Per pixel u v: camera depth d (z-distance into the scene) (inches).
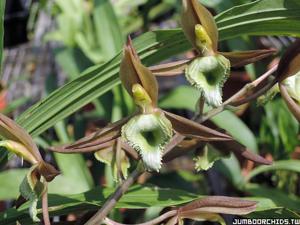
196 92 23.8
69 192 20.9
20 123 15.8
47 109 15.9
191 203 14.0
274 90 14.6
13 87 33.0
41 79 33.5
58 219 21.1
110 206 14.1
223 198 13.9
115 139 14.2
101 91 16.4
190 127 13.2
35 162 13.2
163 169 29.3
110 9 23.3
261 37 26.3
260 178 26.0
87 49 27.7
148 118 13.0
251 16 15.1
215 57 13.4
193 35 13.5
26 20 44.4
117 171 14.8
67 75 29.2
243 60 13.6
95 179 25.5
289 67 14.1
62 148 13.4
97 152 14.9
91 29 29.3
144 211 24.0
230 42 23.9
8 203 24.4
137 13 34.5
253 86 14.7
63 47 28.0
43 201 13.4
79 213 15.7
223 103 14.9
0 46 15.9
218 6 21.7
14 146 13.3
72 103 16.2
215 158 15.3
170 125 12.9
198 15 13.2
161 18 37.1
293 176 24.4
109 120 24.6
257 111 26.3
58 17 31.7
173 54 16.5
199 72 13.3
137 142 12.9
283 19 15.1
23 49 39.2
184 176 26.2
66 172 21.8
